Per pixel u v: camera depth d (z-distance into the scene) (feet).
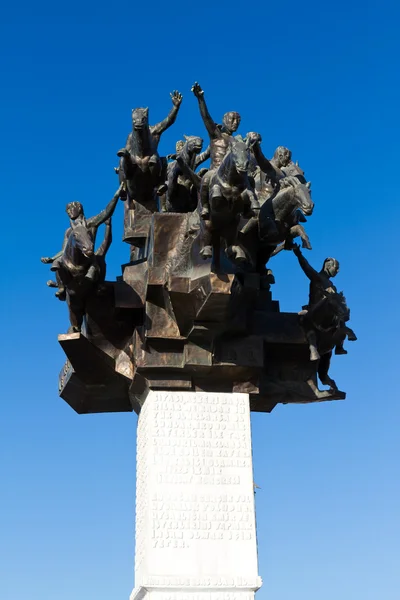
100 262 90.27
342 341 93.45
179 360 91.40
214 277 81.25
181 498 89.25
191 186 99.09
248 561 87.71
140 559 90.53
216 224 78.18
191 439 91.50
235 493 90.07
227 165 73.87
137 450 97.45
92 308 92.63
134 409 101.91
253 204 74.74
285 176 93.56
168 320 90.74
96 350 93.66
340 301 90.89
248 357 91.45
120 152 91.45
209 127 85.25
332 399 96.94
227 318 88.07
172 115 96.12
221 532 88.48
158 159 94.17
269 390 95.14
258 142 90.63
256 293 89.86
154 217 89.71
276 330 93.25
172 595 85.61
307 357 95.50
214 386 93.71
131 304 92.38
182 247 86.69
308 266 90.99
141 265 94.84
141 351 91.09
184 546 87.51
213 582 86.07
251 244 93.76
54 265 87.76
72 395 101.50
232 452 91.50
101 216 92.63
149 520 88.02
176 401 92.58
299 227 91.25
